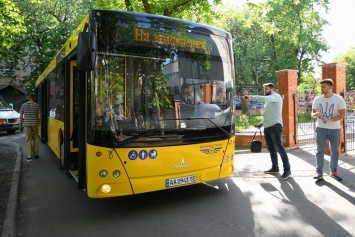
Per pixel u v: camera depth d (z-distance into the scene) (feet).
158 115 15.69
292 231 13.75
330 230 13.79
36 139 32.37
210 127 17.26
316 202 17.21
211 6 42.96
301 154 30.63
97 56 14.70
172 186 15.88
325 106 20.65
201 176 16.84
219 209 16.55
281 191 19.24
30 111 31.35
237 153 31.96
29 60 78.54
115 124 14.71
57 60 26.16
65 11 85.97
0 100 59.36
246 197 18.33
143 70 15.62
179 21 17.07
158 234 13.76
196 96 17.02
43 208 17.46
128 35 15.44
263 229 14.02
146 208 16.96
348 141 32.86
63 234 14.05
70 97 21.62
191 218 15.44
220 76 18.20
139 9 41.75
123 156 14.70
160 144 15.46
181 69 16.70
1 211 16.75
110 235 13.80
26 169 27.43
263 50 117.29
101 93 14.69
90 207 17.39
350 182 20.68
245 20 48.34
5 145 41.32
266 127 22.30
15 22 39.91
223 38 18.80
